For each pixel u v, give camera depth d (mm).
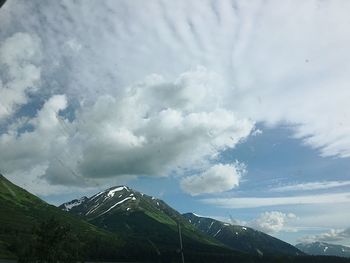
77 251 100062
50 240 96312
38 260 95062
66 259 96750
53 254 94812
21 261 95125
